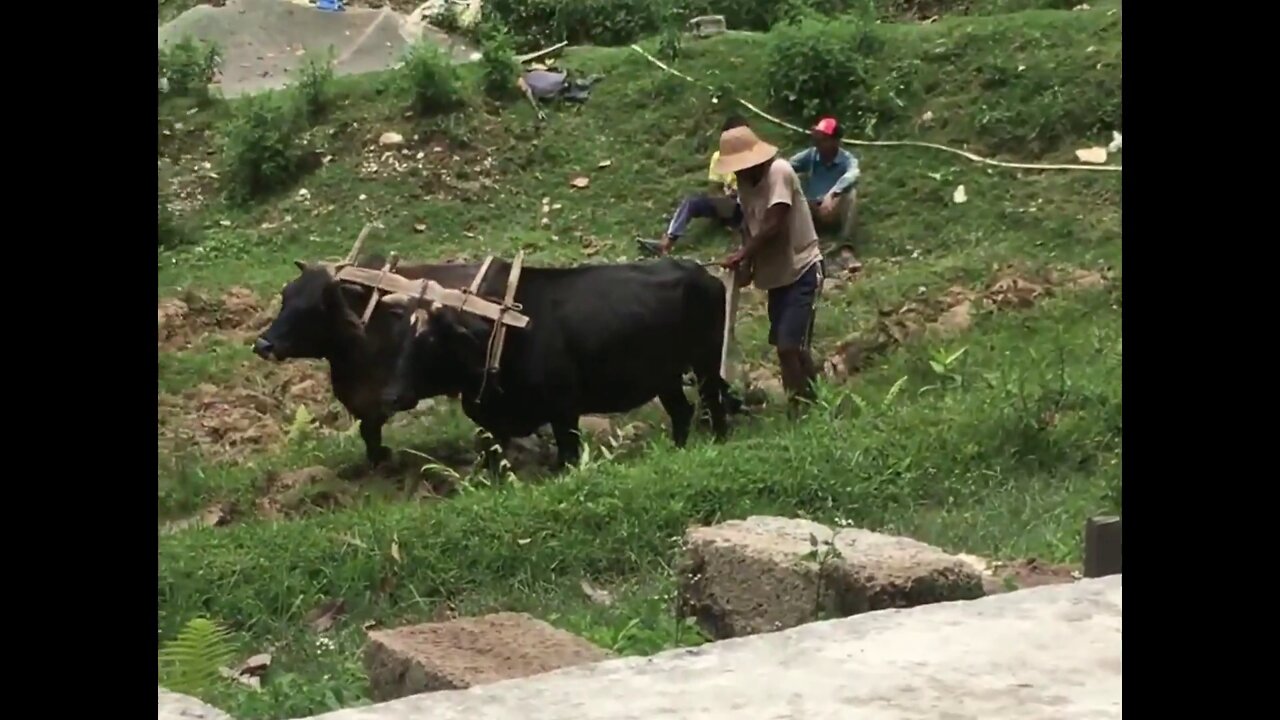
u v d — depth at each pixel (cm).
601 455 903
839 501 746
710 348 932
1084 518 711
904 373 1000
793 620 504
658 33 1656
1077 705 333
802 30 1463
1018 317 1062
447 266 922
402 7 1869
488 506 734
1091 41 1431
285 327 882
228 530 757
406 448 948
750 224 927
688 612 553
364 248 1338
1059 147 1334
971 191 1291
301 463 932
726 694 343
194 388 1070
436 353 875
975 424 819
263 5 1766
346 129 1466
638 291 902
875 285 1152
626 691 346
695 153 1423
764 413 973
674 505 726
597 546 702
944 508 752
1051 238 1211
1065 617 393
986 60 1427
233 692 529
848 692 343
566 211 1372
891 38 1484
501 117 1475
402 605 663
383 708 339
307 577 684
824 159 1241
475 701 341
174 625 629
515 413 897
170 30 1717
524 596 670
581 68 1541
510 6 1725
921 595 495
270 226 1388
